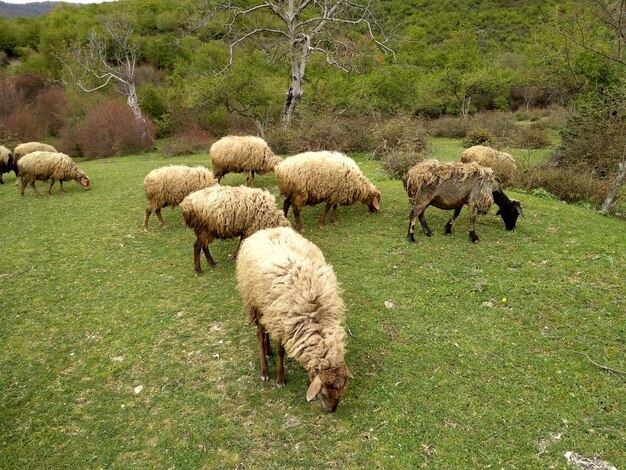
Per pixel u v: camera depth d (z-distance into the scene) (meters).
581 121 14.51
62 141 31.23
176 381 5.02
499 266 7.03
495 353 5.08
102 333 6.03
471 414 4.27
